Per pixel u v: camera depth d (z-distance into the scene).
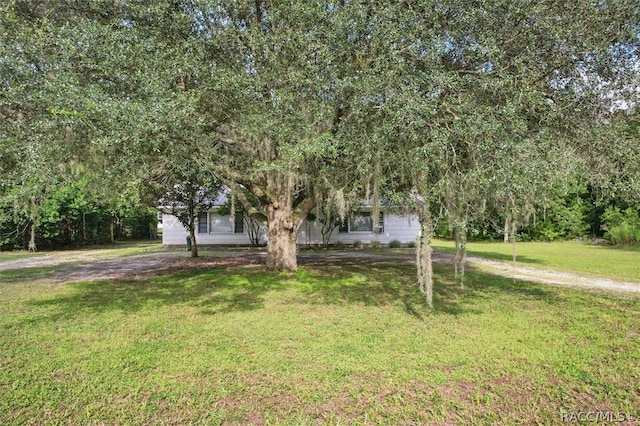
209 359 4.08
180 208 14.27
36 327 5.21
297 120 5.53
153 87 4.61
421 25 4.88
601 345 4.52
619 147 4.70
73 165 5.20
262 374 3.73
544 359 4.11
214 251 17.44
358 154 5.41
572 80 5.03
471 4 4.86
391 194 5.57
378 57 4.90
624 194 4.93
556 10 4.73
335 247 19.11
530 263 12.73
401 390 3.43
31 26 5.15
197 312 6.05
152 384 3.51
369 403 3.21
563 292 7.64
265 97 5.73
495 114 4.48
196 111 5.42
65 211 18.03
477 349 4.38
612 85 4.83
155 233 29.38
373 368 3.86
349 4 5.36
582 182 5.05
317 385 3.51
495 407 3.18
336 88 5.40
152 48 5.21
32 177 4.34
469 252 17.08
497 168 4.28
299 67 5.68
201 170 5.96
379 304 6.58
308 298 7.06
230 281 8.80
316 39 5.41
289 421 2.95
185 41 5.67
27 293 7.64
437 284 8.55
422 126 4.54
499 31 4.88
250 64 6.07
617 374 3.76
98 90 4.46
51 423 2.90
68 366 3.89
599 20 4.70
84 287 8.27
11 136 4.49
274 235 10.23
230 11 6.39
